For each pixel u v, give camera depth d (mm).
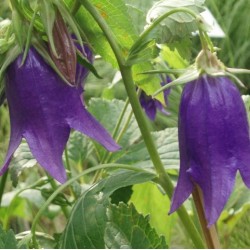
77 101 344
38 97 340
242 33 845
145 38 383
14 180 479
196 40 756
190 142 344
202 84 349
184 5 396
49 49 346
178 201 342
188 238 649
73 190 476
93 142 534
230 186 336
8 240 357
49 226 686
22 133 340
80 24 392
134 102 383
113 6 387
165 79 500
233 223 553
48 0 341
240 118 346
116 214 378
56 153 335
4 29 368
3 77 350
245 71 353
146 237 377
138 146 522
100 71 773
